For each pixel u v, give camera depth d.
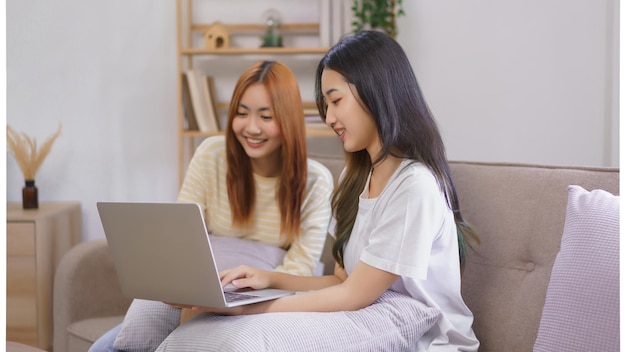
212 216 2.24
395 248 1.58
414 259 1.57
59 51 3.55
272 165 2.16
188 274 1.52
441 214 1.62
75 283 2.51
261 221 2.19
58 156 3.59
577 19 3.29
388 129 1.65
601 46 3.26
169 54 3.54
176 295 1.57
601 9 3.25
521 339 1.69
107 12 3.54
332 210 1.89
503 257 1.79
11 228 3.06
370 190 1.76
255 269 1.76
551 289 1.49
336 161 2.38
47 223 3.12
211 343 1.44
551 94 3.33
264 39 3.38
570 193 1.60
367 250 1.61
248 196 2.17
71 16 3.54
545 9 3.31
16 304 3.07
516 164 1.87
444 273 1.67
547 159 3.35
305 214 2.13
